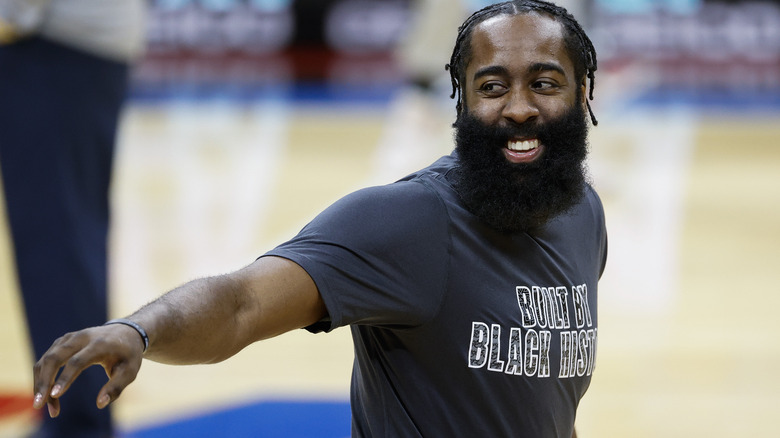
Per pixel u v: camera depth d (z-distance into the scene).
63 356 3.70
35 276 9.84
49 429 9.97
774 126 35.50
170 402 12.05
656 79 43.97
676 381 12.98
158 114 37.16
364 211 4.84
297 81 46.50
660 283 17.45
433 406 5.11
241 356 13.88
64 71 9.73
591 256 5.88
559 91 5.13
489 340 5.06
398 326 5.03
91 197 10.16
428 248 4.95
